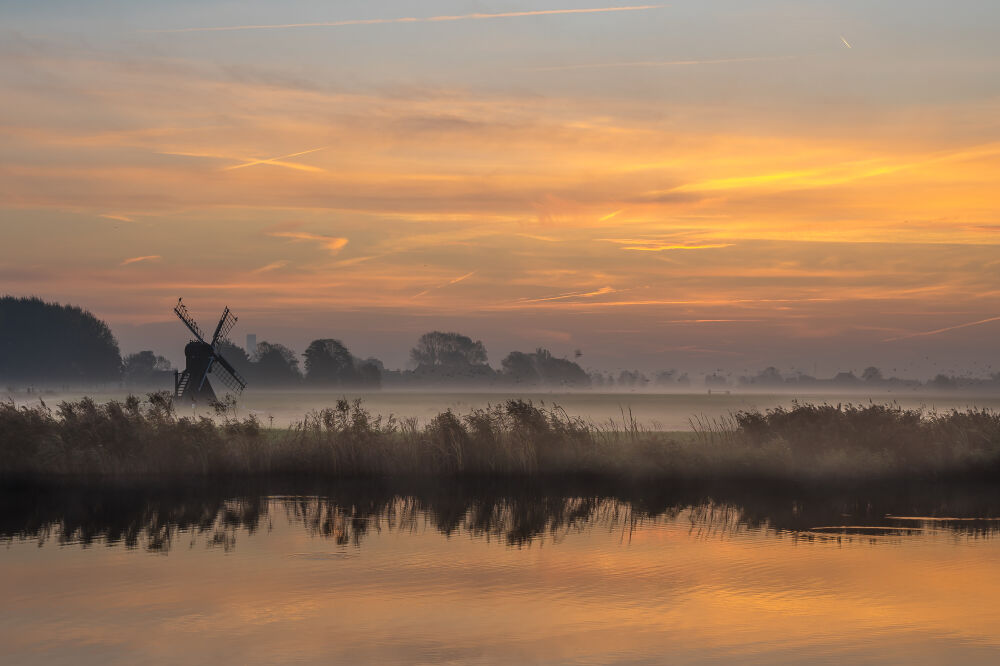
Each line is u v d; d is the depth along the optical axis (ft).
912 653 48.47
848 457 114.62
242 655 47.98
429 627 53.11
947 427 124.47
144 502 99.40
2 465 110.42
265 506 97.19
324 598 59.47
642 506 98.27
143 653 48.26
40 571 66.74
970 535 81.51
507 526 86.02
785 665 46.50
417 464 116.98
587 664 46.60
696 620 54.65
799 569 67.82
